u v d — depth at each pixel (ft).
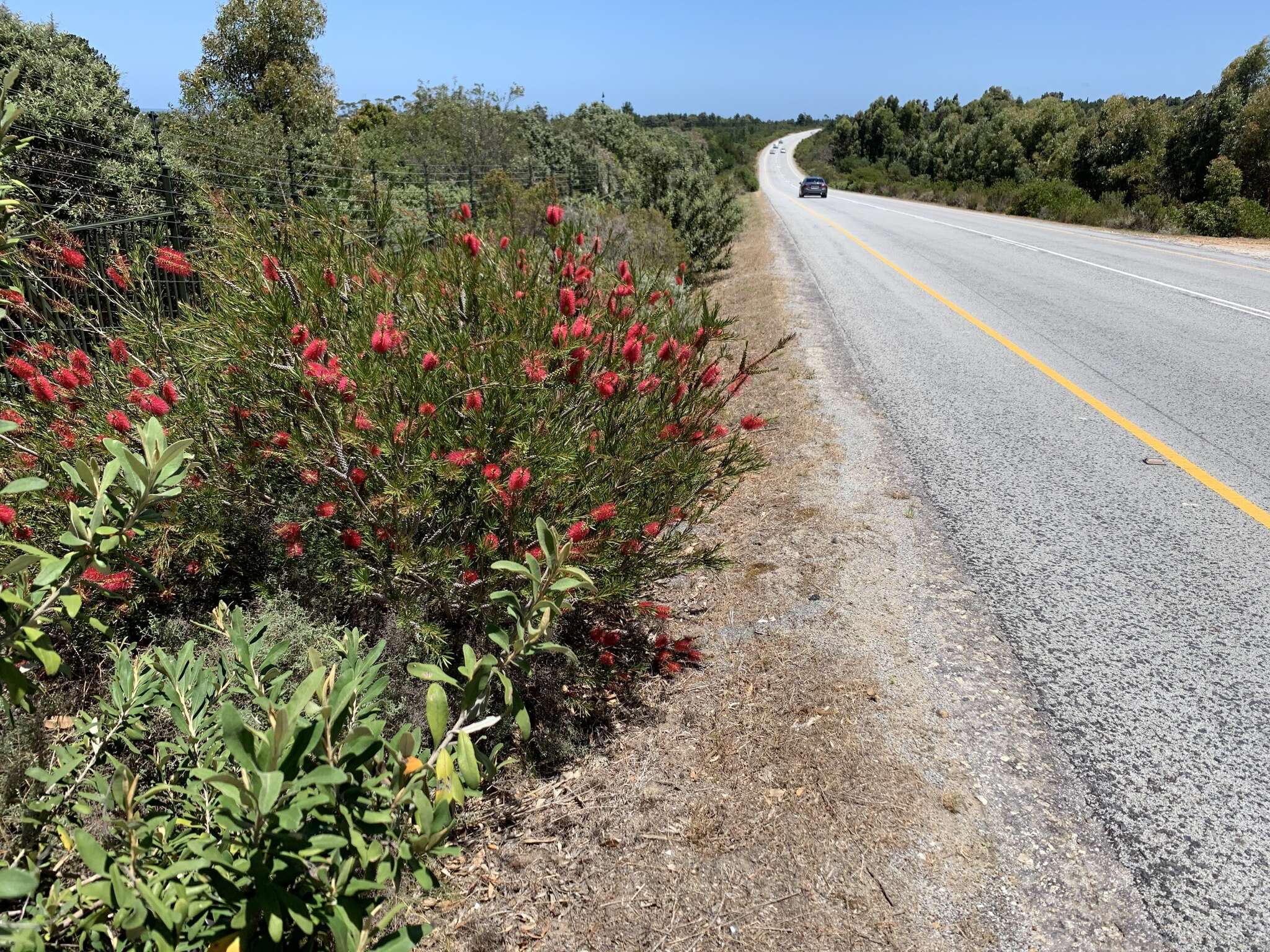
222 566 9.19
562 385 8.84
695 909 6.68
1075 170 99.76
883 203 127.13
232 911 4.11
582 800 8.07
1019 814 7.39
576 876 7.13
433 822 4.13
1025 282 40.32
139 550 8.11
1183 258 48.55
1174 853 6.96
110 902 3.83
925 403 20.68
